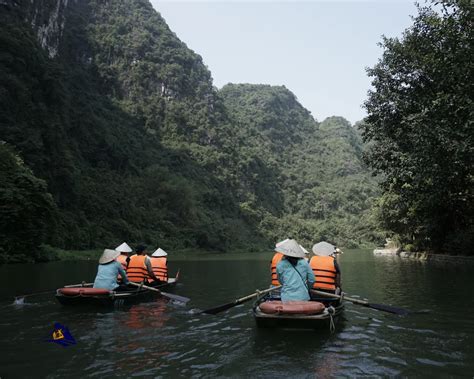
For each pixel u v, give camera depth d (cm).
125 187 5816
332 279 696
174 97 9912
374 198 3095
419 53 1500
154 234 5441
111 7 10531
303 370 412
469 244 1834
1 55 4341
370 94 1698
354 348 487
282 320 540
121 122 8088
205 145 9856
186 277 1494
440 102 1291
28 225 2450
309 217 10975
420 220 2256
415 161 1400
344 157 13975
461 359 445
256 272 1741
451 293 924
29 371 414
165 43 10831
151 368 421
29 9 6031
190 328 597
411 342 514
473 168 1433
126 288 840
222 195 8500
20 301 821
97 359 451
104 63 9162
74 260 2762
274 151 13412
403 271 1555
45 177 3991
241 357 455
